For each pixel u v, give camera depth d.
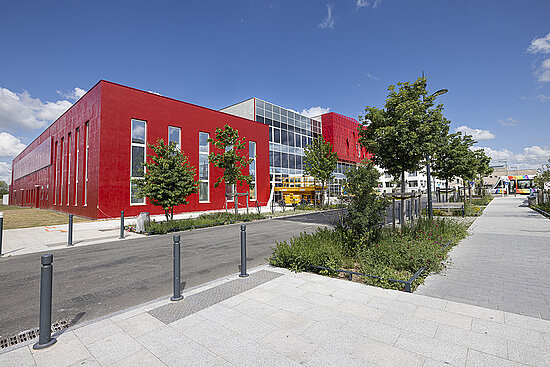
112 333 3.62
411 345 3.16
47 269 3.44
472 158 21.66
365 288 5.04
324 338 3.35
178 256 4.75
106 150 18.95
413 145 9.87
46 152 33.66
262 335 3.46
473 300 4.49
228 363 2.91
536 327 3.54
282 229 13.87
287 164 37.16
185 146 23.45
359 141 11.88
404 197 9.58
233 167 19.08
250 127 29.30
